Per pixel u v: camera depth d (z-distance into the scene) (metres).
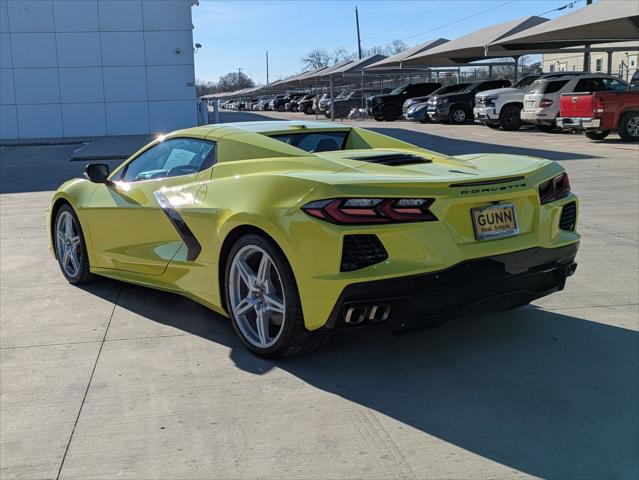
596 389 3.37
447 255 3.30
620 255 6.09
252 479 2.60
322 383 3.46
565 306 4.68
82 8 25.95
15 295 5.12
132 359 3.81
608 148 16.06
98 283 5.45
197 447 2.85
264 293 3.67
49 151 21.27
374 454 2.77
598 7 20.56
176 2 26.33
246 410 3.17
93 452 2.82
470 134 22.58
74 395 3.36
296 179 3.44
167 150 4.71
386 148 4.57
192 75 26.92
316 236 3.23
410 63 36.50
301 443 2.87
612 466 2.68
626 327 4.24
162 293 5.12
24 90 26.22
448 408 3.18
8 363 3.77
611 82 20.97
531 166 3.87
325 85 58.34
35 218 8.66
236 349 3.94
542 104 21.17
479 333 4.16
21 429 3.03
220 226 3.81
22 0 25.61
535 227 3.69
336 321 3.29
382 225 3.20
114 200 4.80
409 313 3.27
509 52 26.83
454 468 2.66
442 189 3.33
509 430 2.96
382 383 3.46
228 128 4.47
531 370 3.60
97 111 26.70
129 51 26.47
